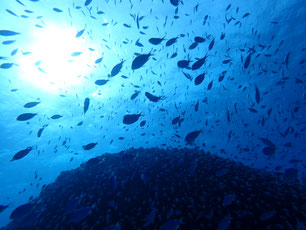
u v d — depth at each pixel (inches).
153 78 792.9
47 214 195.9
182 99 959.0
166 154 272.7
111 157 296.0
